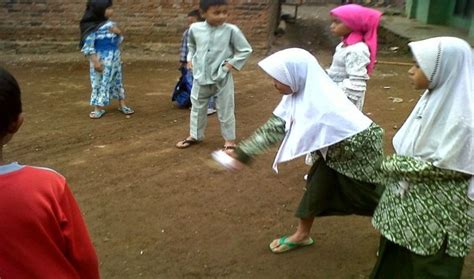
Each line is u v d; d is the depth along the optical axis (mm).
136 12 10305
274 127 3260
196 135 5582
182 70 6996
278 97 7777
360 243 3799
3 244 1605
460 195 2447
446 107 2383
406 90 8352
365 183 3215
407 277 2688
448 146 2340
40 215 1627
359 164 3137
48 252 1669
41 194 1646
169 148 5598
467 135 2316
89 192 4516
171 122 6496
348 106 3113
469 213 2479
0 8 10016
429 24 13539
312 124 3064
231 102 5336
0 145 1661
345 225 4062
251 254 3641
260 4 10250
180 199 4426
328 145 3035
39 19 10141
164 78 8938
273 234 3906
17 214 1599
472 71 2377
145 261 3539
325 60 10492
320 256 3625
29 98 7508
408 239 2576
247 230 3959
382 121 6684
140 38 10500
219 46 5184
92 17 6273
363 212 3346
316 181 3352
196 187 4660
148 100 7531
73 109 6992
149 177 4844
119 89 6707
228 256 3613
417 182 2506
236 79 8898
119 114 6801
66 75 9008
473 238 2555
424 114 2455
